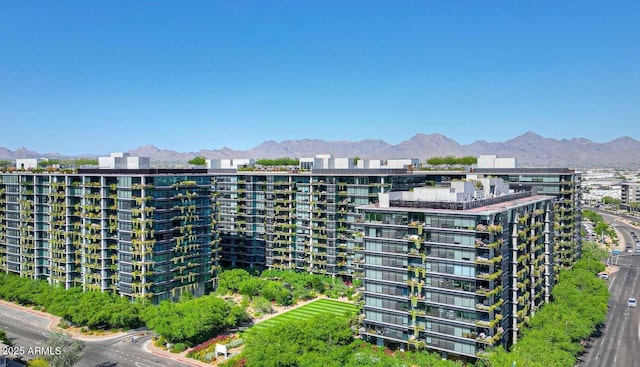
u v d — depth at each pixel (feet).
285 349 379.35
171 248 561.43
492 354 365.40
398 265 419.95
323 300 600.80
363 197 636.07
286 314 545.03
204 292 605.73
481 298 387.34
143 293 535.60
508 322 436.76
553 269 567.59
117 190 554.87
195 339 461.37
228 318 488.44
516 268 438.40
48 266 633.61
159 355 439.22
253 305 553.23
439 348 399.85
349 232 646.74
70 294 548.72
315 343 396.16
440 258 400.06
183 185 574.15
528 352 372.38
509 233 437.58
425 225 407.03
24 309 580.71
